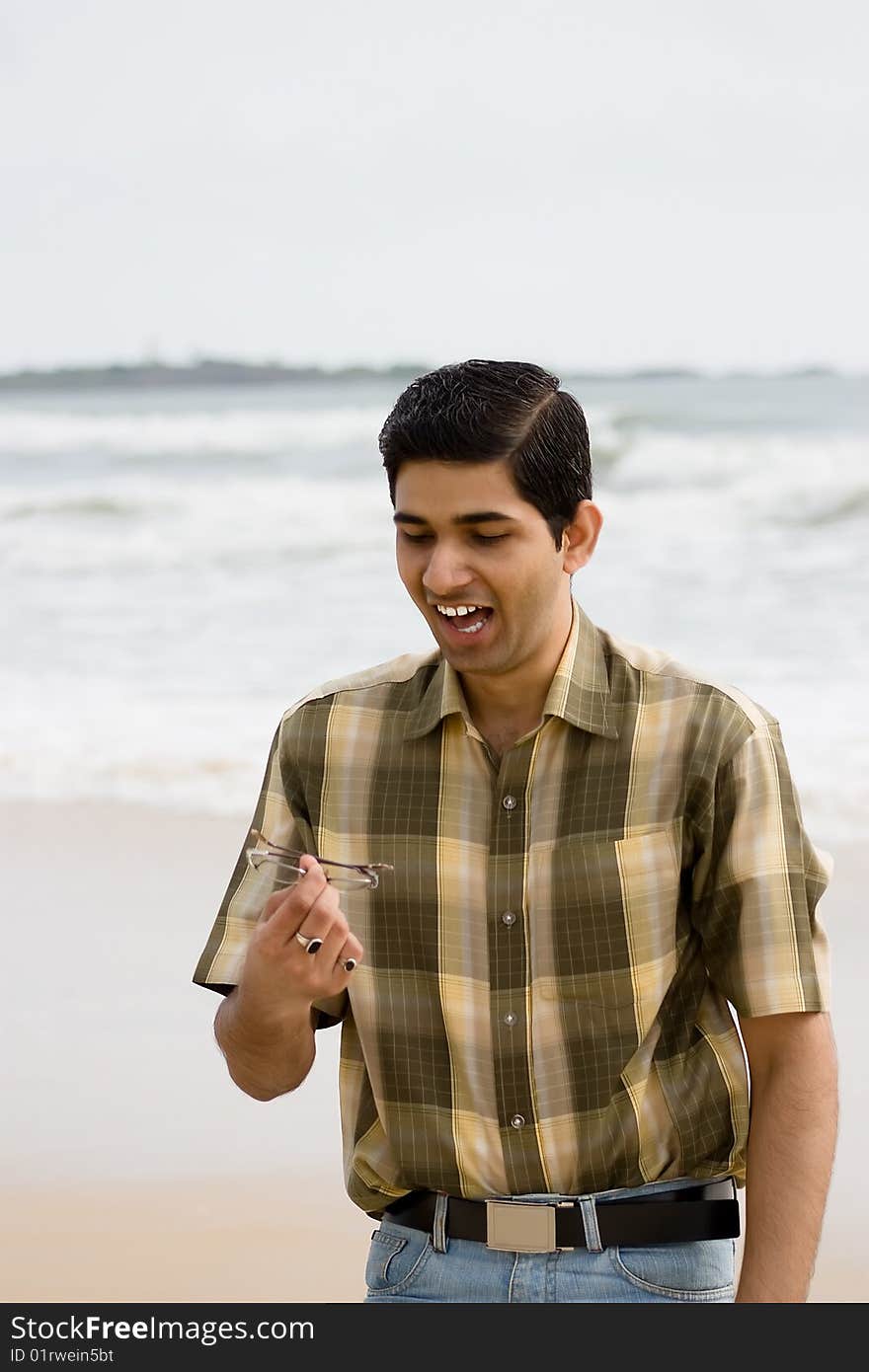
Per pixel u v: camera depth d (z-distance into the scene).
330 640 12.66
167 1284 4.29
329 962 2.04
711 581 13.97
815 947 2.21
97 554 15.74
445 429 2.01
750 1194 2.18
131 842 8.12
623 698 2.22
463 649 2.11
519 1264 2.17
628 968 2.17
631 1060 2.17
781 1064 2.19
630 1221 2.16
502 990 2.19
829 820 8.16
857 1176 4.89
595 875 2.18
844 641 12.10
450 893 2.23
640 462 17.09
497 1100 2.19
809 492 16.19
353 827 2.29
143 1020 6.05
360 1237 4.56
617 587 13.84
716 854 2.19
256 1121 5.32
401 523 2.09
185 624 13.26
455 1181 2.21
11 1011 6.13
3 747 9.95
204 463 18.52
